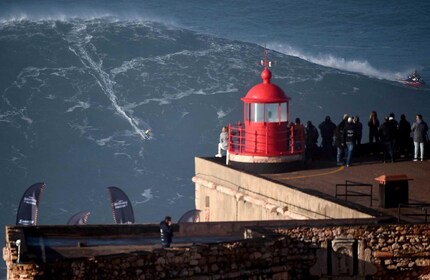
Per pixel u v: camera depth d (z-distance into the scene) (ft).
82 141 560.20
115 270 222.69
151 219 474.49
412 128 341.41
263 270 237.86
